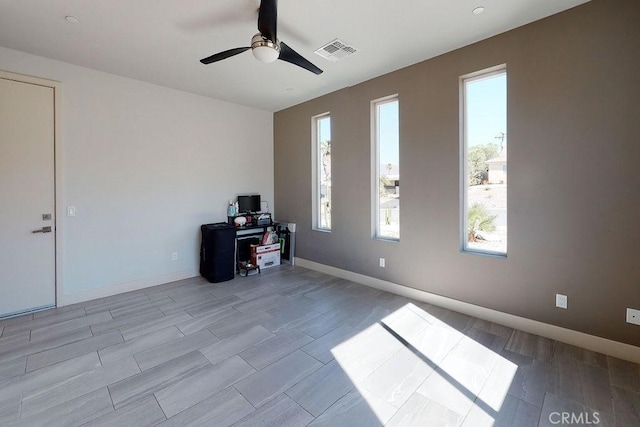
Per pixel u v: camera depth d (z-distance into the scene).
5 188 2.98
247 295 3.63
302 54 3.09
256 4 2.28
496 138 2.90
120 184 3.68
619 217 2.23
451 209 3.13
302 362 2.23
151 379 2.04
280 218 5.30
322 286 3.96
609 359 2.24
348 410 1.75
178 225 4.21
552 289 2.54
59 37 2.75
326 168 4.61
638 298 2.18
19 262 3.07
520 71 2.62
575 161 2.38
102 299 3.51
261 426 1.64
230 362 2.23
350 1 2.25
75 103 3.34
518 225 2.69
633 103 2.15
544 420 1.66
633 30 2.13
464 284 3.06
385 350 2.39
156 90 3.94
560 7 2.35
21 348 2.42
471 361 2.23
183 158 4.23
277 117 5.25
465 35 2.75
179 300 3.47
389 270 3.73
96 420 1.67
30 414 1.72
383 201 3.88
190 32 2.67
